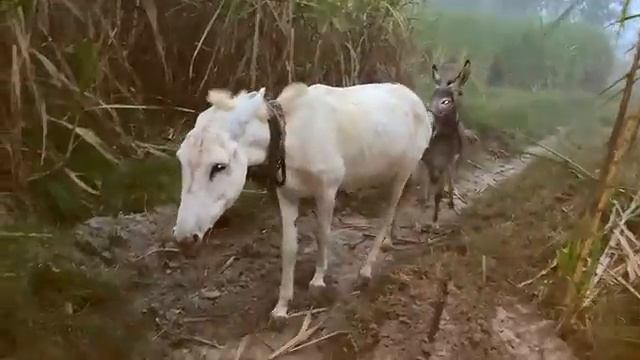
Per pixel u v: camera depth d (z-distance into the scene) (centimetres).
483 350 216
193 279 241
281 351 208
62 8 285
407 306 229
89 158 271
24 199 244
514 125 405
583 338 221
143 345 202
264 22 318
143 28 319
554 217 287
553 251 261
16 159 243
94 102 281
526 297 239
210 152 188
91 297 212
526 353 217
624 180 271
